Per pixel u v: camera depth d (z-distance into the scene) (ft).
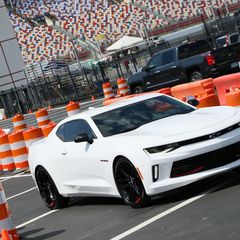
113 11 209.36
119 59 137.90
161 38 181.98
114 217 28.35
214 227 21.95
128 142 28.12
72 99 140.15
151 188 27.09
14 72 185.16
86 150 30.91
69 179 33.04
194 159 26.53
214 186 28.35
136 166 27.40
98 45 186.50
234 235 20.27
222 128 27.04
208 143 26.61
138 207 28.48
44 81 149.38
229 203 24.62
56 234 28.35
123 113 31.53
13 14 214.48
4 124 133.90
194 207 25.72
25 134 56.44
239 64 82.94
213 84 53.78
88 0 213.25
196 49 86.48
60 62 160.25
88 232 26.94
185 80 85.56
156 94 33.42
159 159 26.73
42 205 37.06
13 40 185.37
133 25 204.33
